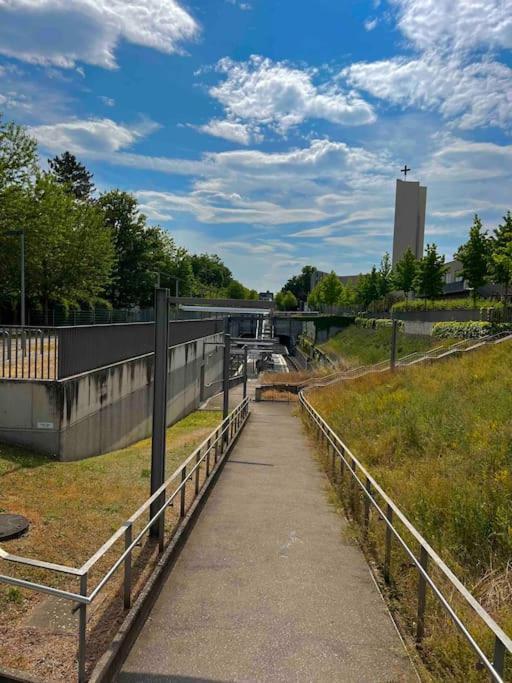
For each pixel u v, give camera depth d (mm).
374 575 6262
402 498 8039
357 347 49719
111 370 14883
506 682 3770
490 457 8320
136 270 54812
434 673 4270
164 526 7254
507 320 27984
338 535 7949
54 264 36781
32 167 31438
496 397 12445
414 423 12141
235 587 6008
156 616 5285
